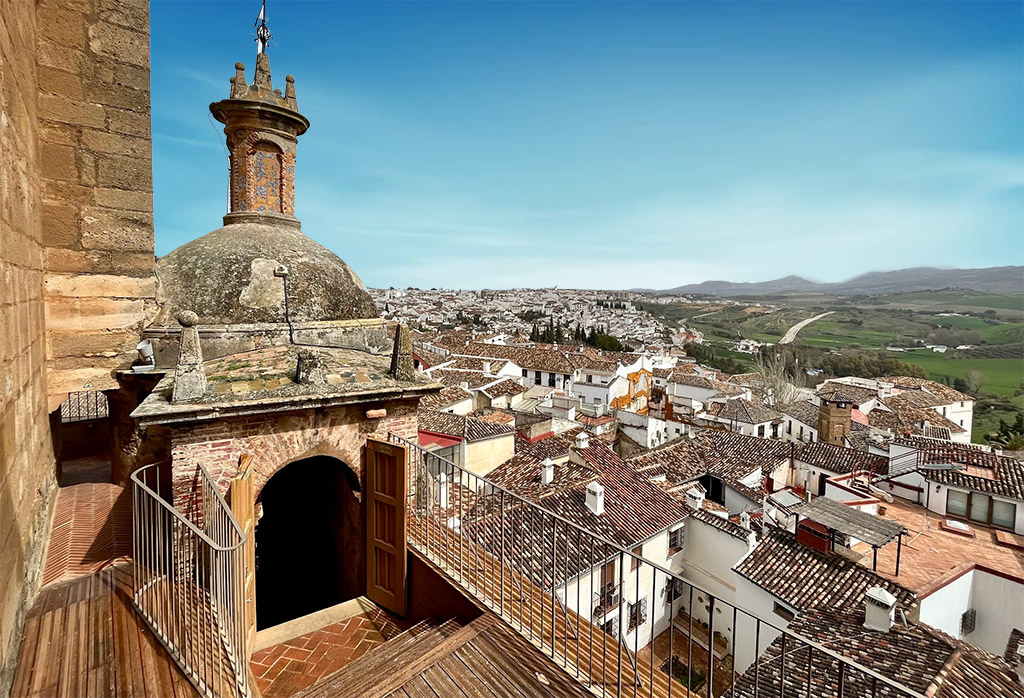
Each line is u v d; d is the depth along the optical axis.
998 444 45.41
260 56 11.59
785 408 46.25
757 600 16.33
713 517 19.08
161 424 6.86
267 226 11.48
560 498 17.89
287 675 6.59
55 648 5.28
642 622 16.73
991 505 20.31
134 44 8.26
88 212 8.00
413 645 6.32
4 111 5.19
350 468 8.67
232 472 7.55
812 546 16.97
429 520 8.97
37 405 6.82
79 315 8.02
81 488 9.77
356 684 5.62
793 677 10.32
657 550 17.84
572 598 14.07
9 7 5.57
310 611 11.84
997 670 10.41
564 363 55.22
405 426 9.16
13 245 5.43
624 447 39.59
